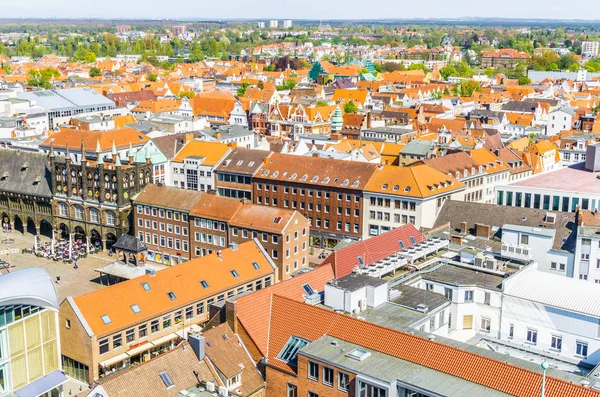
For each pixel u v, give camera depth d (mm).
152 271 112500
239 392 84625
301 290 100812
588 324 88000
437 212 165000
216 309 96312
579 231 119000
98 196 172250
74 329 101188
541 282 95750
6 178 188750
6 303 83188
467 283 98125
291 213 146875
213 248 155875
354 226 170250
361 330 82000
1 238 183500
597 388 71250
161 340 108688
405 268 106875
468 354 74000
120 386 77938
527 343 93938
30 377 88875
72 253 168750
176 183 199500
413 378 73062
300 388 81750
